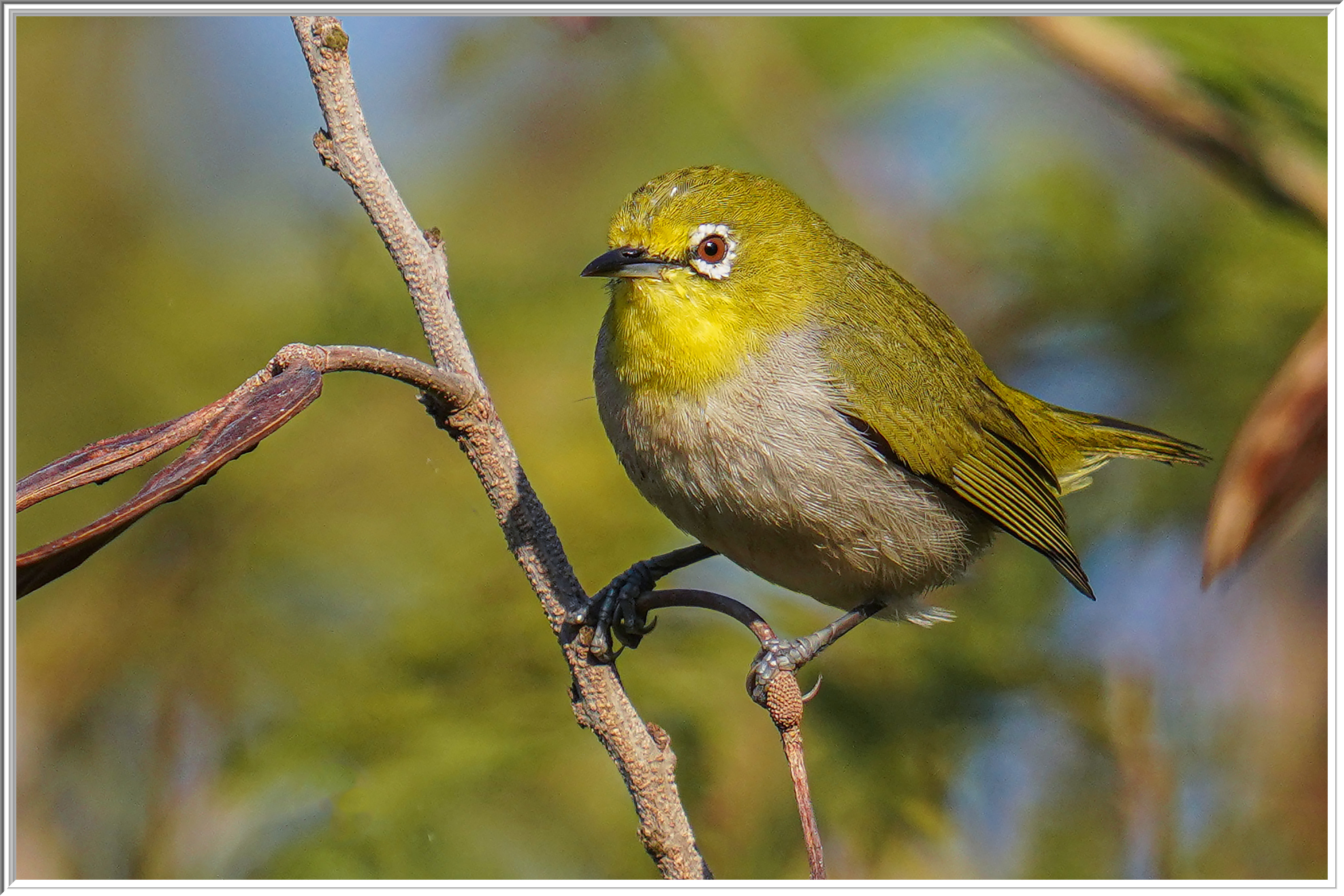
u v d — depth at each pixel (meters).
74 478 5.13
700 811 9.31
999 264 11.06
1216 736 10.47
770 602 10.30
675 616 9.95
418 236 6.67
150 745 10.01
